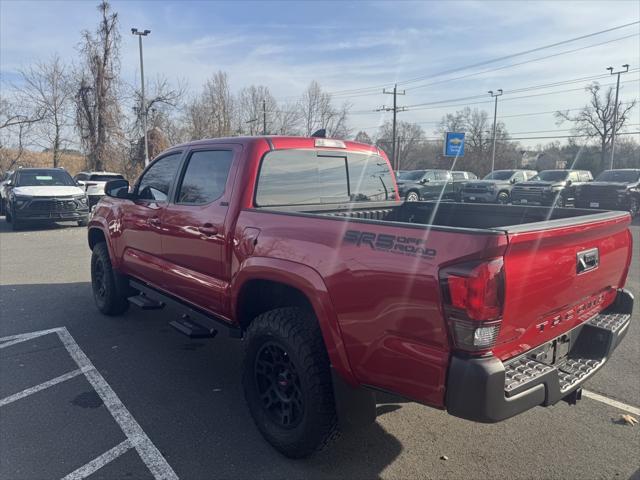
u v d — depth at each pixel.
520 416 3.74
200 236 3.92
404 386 2.49
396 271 2.44
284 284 3.24
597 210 3.52
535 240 2.35
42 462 3.09
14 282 7.91
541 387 2.46
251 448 3.29
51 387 4.16
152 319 6.02
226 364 4.70
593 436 3.45
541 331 2.69
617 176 19.83
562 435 3.47
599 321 3.28
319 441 2.95
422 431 3.53
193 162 4.27
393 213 4.81
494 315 2.21
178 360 4.77
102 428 3.50
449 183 24.45
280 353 3.18
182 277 4.25
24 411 3.74
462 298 2.19
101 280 6.08
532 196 20.03
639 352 5.00
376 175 4.90
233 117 51.19
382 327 2.53
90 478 2.94
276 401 3.26
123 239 5.30
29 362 4.67
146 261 4.88
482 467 3.09
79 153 35.50
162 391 4.11
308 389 2.90
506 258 2.23
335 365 2.78
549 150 66.88
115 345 5.14
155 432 3.46
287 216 3.13
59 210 14.42
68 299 6.89
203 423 3.59
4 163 35.59
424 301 2.33
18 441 3.32
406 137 74.44
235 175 3.73
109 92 32.56
